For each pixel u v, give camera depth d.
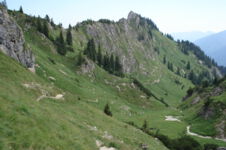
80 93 98.75
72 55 160.50
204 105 126.44
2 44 63.31
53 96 48.34
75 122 34.00
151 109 146.12
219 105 117.56
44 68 93.12
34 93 42.38
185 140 86.38
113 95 135.38
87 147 25.33
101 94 119.56
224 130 101.38
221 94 135.62
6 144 16.75
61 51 153.12
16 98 26.34
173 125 113.12
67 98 51.88
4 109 21.05
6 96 24.52
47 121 24.89
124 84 158.25
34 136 20.06
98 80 148.75
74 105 49.91
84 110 49.34
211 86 175.38
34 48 119.44
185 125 118.19
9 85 33.44
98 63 189.62
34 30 150.25
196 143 85.81
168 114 140.25
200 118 121.69
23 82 45.31
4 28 66.00
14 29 71.62
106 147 29.72
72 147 23.05
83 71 142.75
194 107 150.00
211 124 109.12
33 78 52.56
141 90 163.75
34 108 26.94
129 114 112.75
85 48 199.75
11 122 19.92
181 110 165.88
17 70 49.72
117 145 31.45
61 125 26.97
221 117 109.81
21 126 20.27
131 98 147.38
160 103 162.25
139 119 111.25
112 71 180.12
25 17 159.50
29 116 23.12
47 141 20.70
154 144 51.62
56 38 175.25
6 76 42.50
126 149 32.19
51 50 145.00
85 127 34.09
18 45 71.88
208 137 100.25
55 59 137.88
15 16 152.38
